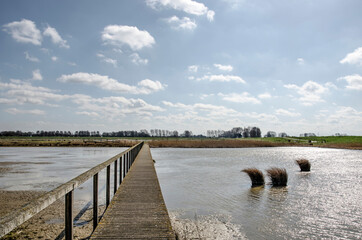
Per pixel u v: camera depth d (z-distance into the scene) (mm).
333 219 7715
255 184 12805
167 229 4566
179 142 57031
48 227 6367
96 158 26188
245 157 29422
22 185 11945
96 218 5129
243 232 6641
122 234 4336
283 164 22500
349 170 18766
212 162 23500
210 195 10555
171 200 9750
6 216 1892
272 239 6246
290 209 8633
